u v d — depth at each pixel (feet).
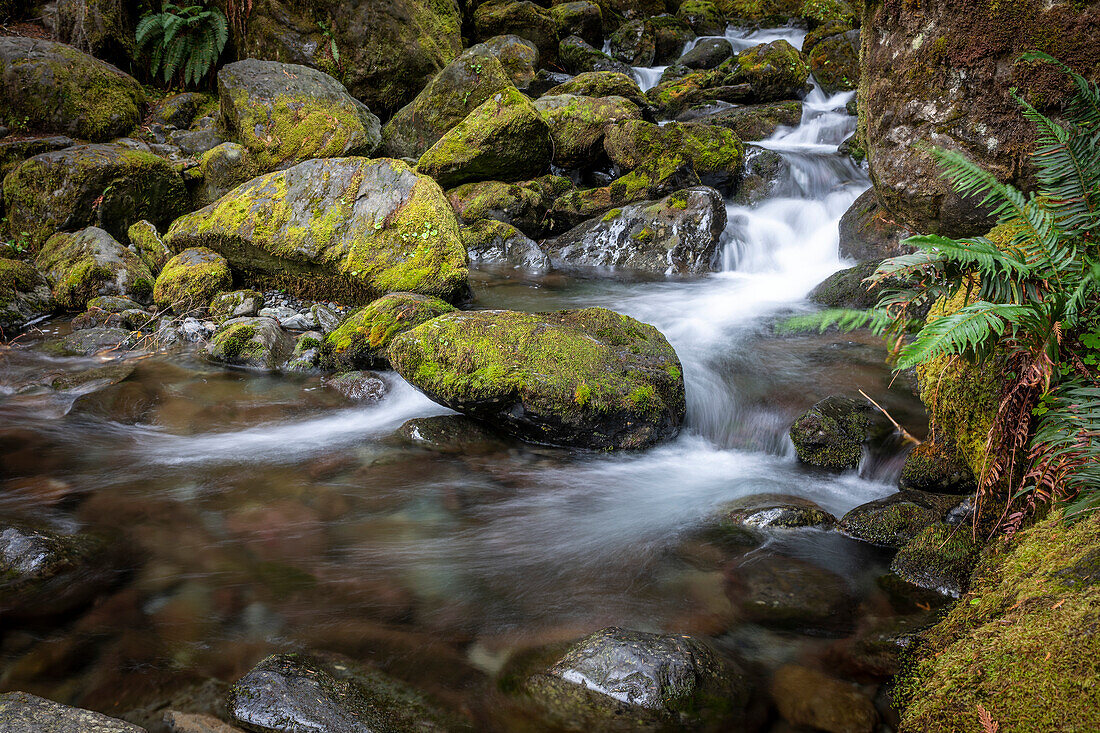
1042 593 7.79
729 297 25.96
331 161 26.66
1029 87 13.98
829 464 15.43
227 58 43.27
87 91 33.99
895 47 16.37
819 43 51.67
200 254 25.94
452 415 17.28
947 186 15.65
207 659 9.38
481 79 37.63
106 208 28.48
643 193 33.47
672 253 30.71
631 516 13.62
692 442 17.24
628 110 36.94
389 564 11.89
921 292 9.28
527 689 8.71
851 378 18.08
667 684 8.34
